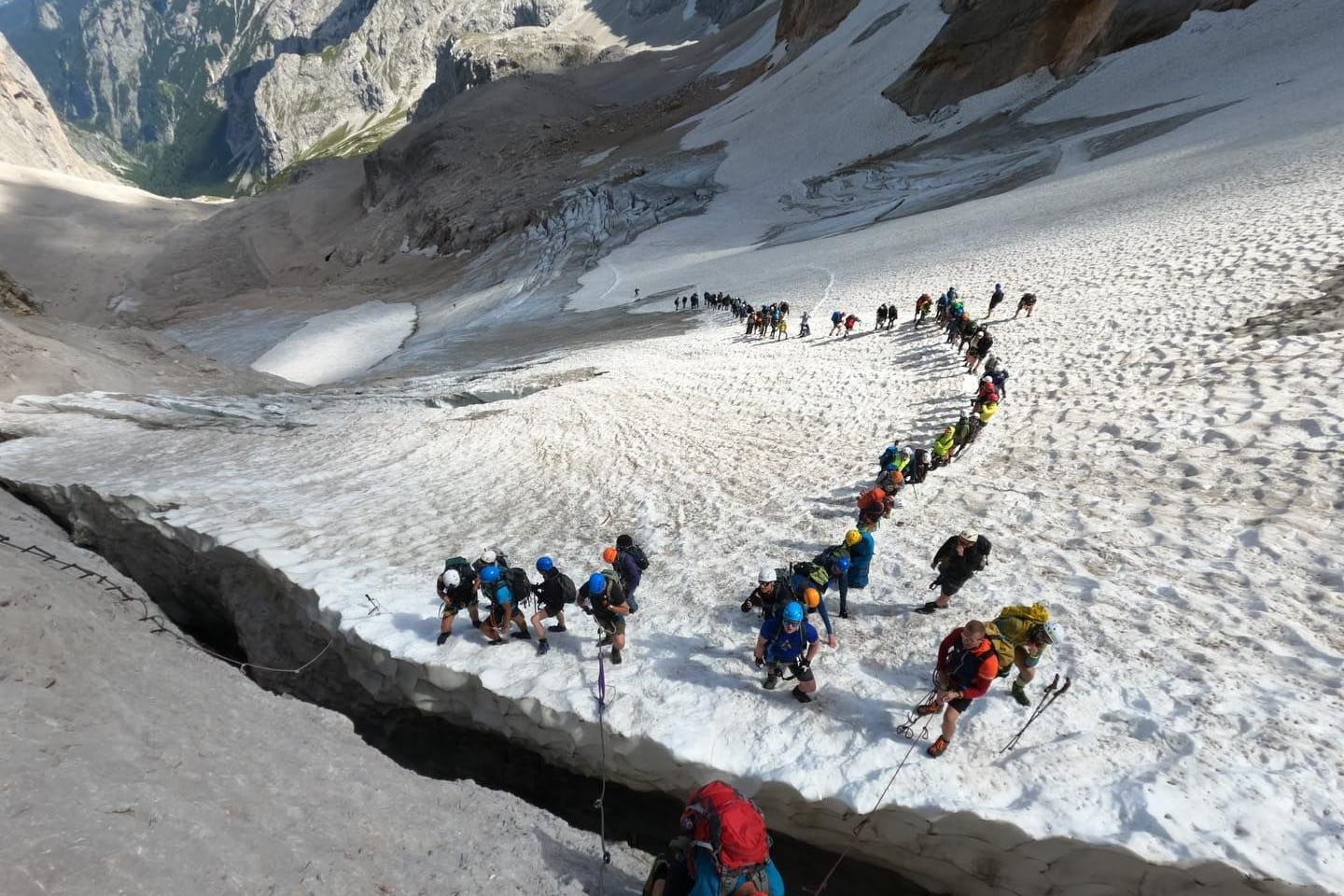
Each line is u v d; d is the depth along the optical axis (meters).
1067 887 5.95
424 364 46.75
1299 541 8.80
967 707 6.68
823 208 69.12
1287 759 6.02
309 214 138.75
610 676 8.70
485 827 6.89
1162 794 5.84
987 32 74.00
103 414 25.36
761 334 32.47
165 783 4.95
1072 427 13.81
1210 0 60.66
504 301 71.56
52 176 148.62
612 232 79.88
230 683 8.66
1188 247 22.33
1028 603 8.83
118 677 6.61
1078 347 18.05
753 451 17.08
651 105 130.62
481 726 9.53
